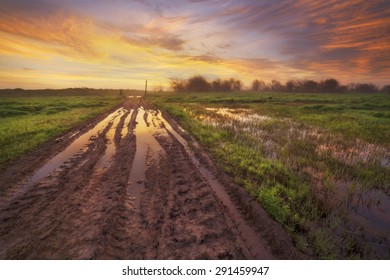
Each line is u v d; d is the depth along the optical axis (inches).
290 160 330.3
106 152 360.2
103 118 738.2
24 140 403.9
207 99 1749.5
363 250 157.8
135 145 400.5
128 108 1130.7
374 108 1092.5
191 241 156.5
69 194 220.2
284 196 218.1
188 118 687.1
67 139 435.5
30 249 147.6
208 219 181.5
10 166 290.0
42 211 191.0
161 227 171.5
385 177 277.0
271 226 169.5
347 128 572.1
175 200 211.5
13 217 182.7
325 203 212.7
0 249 147.9
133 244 153.5
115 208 193.5
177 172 278.2
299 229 173.8
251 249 150.5
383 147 412.2
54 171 279.6
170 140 437.1
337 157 352.2
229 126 585.0
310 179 267.6
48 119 648.4
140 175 270.4
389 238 171.5
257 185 236.8
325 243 158.6
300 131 537.3
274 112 922.7
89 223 174.1
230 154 338.3
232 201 209.9
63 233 163.2
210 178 261.3
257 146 393.4
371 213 203.6
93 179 255.9
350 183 262.5
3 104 1071.0
